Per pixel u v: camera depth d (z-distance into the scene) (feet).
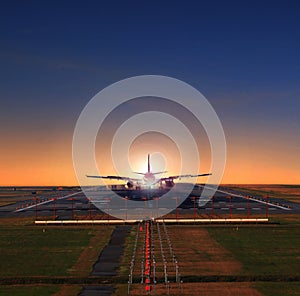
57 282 149.38
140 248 199.93
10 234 238.07
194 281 148.87
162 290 137.90
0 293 136.46
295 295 132.46
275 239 219.61
